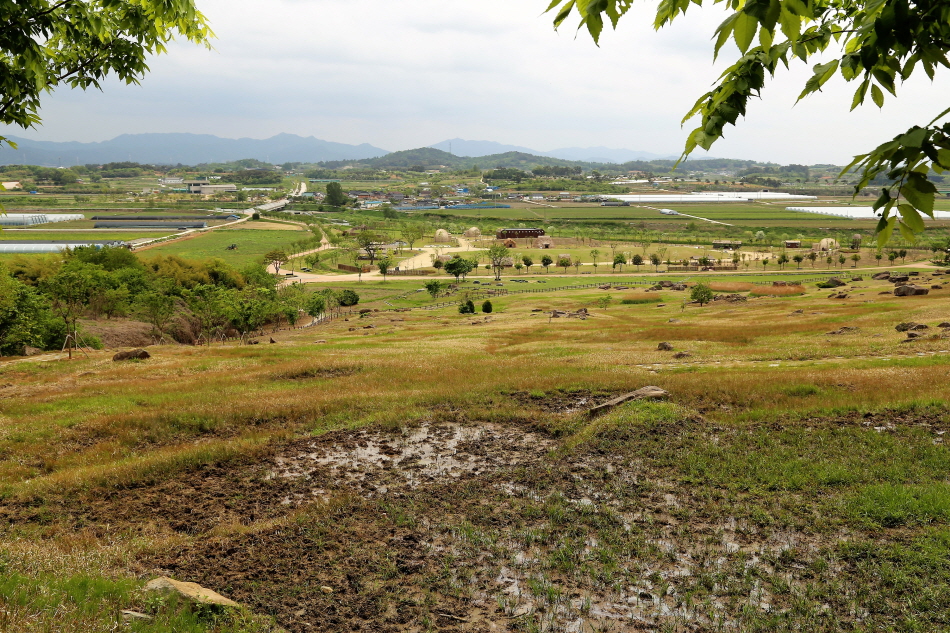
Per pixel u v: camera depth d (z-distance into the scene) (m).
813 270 163.88
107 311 80.56
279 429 25.39
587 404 28.19
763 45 2.94
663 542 13.88
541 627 10.75
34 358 47.75
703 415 24.22
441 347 56.75
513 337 64.94
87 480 18.53
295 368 39.91
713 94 3.69
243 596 11.67
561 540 14.06
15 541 13.77
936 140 2.65
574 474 18.55
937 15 2.96
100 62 8.43
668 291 125.19
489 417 25.84
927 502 14.53
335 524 15.25
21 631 7.59
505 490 17.47
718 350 45.62
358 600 11.66
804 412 23.39
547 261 185.50
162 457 20.58
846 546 13.06
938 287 78.12
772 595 11.59
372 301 136.50
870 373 29.20
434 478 18.89
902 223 2.81
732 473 17.80
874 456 18.25
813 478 16.91
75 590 9.51
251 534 14.62
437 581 12.36
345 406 28.47
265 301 92.81
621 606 11.41
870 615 10.80
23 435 24.00
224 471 20.03
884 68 3.32
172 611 9.61
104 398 31.50
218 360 46.38
